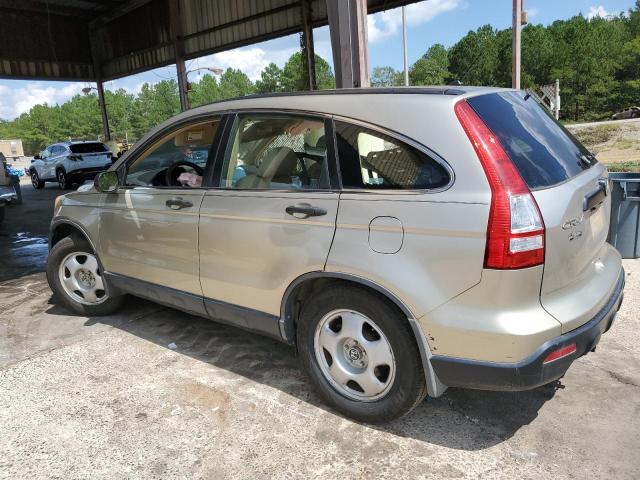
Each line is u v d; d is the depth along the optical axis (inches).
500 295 87.4
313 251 106.5
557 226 89.8
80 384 131.4
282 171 115.5
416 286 93.7
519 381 88.8
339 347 110.5
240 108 126.4
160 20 772.6
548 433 105.7
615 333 147.8
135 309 182.4
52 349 152.3
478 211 87.9
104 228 158.4
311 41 616.4
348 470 97.2
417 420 111.8
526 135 101.4
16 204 570.9
